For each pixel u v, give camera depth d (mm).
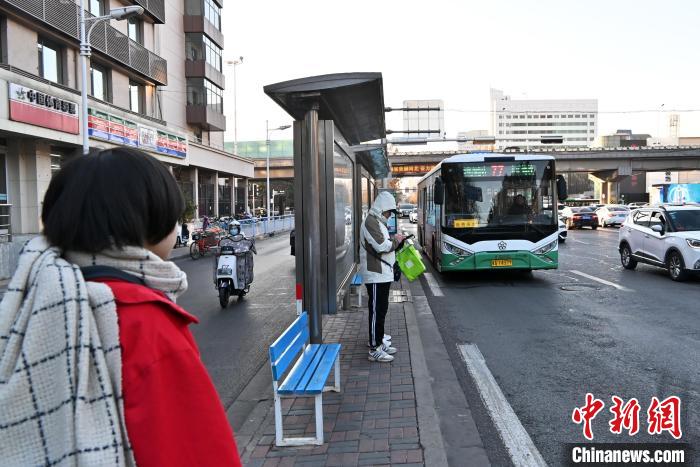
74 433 1111
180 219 1503
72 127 20750
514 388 5535
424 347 7191
